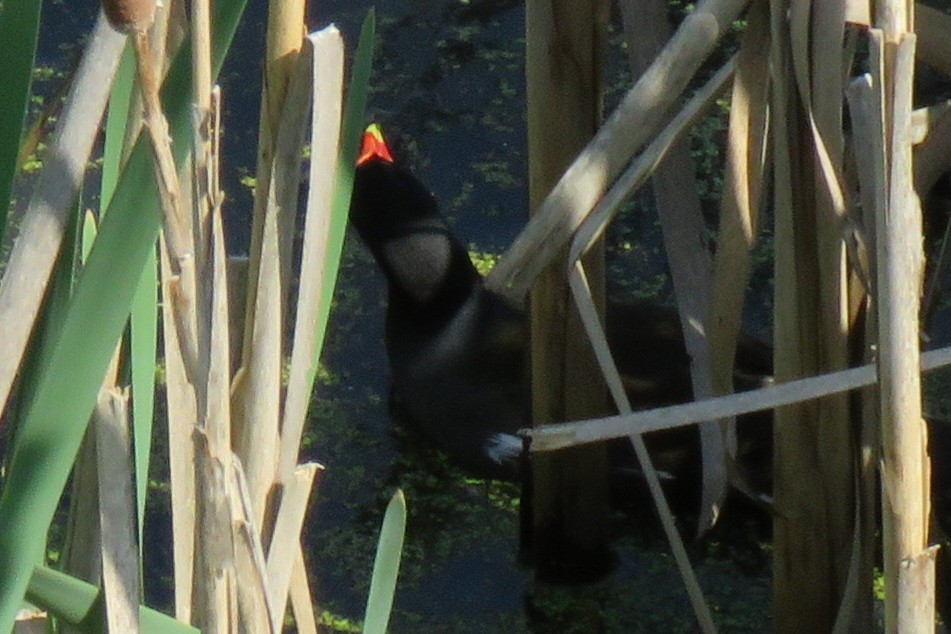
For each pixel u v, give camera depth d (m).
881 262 2.18
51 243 1.71
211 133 1.73
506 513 4.64
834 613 3.57
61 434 1.74
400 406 5.05
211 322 1.75
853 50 2.87
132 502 1.92
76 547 2.11
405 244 4.64
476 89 6.39
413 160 6.06
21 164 2.08
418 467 4.82
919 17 3.21
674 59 3.08
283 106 2.10
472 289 4.73
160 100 1.75
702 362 3.45
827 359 3.18
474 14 6.76
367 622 2.22
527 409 4.57
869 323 3.01
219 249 1.74
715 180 5.70
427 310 4.70
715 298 3.28
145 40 1.51
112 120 1.87
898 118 2.11
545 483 4.31
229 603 1.97
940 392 4.69
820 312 3.17
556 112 3.69
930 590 2.25
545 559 4.41
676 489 4.47
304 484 2.12
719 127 5.95
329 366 5.23
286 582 2.12
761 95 3.12
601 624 4.19
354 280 5.61
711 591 4.29
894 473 2.21
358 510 4.64
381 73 6.48
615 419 2.88
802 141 3.04
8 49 1.64
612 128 3.15
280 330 2.08
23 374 1.92
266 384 2.09
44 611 2.15
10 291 1.71
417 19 6.74
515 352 4.64
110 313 1.71
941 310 4.99
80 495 2.10
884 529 2.25
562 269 3.89
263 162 2.16
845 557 3.51
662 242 5.57
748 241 3.21
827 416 3.38
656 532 4.52
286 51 2.07
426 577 4.39
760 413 4.28
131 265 1.69
